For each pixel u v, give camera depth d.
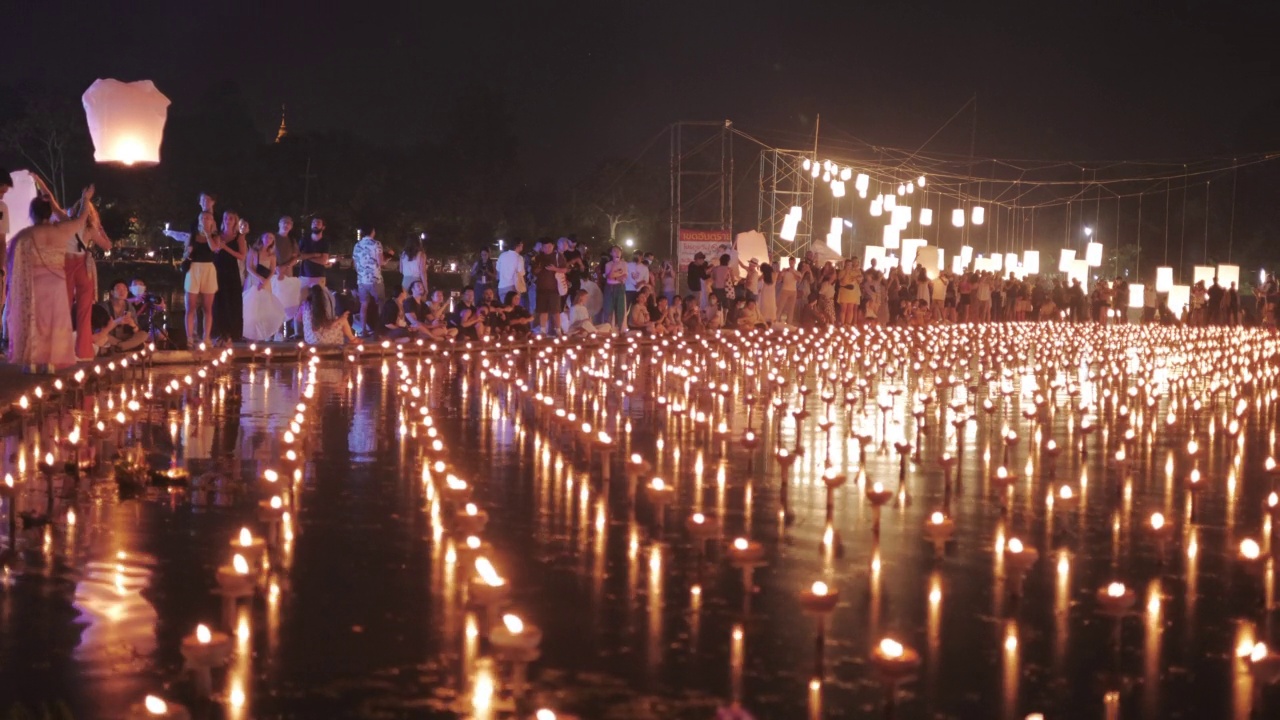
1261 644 4.54
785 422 12.76
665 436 11.23
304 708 4.22
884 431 11.04
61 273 12.35
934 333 29.62
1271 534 7.14
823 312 29.91
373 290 20.55
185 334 18.05
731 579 6.00
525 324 22.11
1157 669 4.80
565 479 8.71
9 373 12.63
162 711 3.75
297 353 17.89
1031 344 28.61
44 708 3.98
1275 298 41.47
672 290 27.00
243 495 7.79
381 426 11.20
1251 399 17.03
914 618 5.41
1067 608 5.64
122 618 5.18
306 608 5.37
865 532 7.16
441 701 4.30
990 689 4.54
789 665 4.74
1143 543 7.07
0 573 5.83
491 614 4.81
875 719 4.21
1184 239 61.84
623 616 5.34
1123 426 13.18
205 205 16.98
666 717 4.20
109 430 10.34
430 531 6.90
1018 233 54.84
